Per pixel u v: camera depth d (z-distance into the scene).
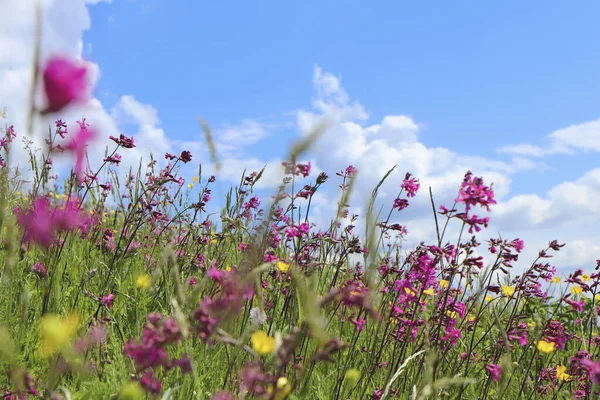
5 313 1.17
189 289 1.34
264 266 0.76
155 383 0.76
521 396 1.35
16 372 0.83
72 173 1.27
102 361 1.05
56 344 0.73
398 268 1.26
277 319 1.21
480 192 0.97
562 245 1.31
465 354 1.29
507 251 1.25
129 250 1.55
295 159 0.68
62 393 0.95
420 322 1.17
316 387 1.13
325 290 1.27
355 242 1.24
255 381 0.76
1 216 0.79
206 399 0.99
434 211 1.06
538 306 1.71
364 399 1.16
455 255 1.08
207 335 0.74
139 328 1.25
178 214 1.61
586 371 1.25
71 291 1.34
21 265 1.28
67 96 0.53
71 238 1.39
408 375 1.23
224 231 1.45
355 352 1.24
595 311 1.52
